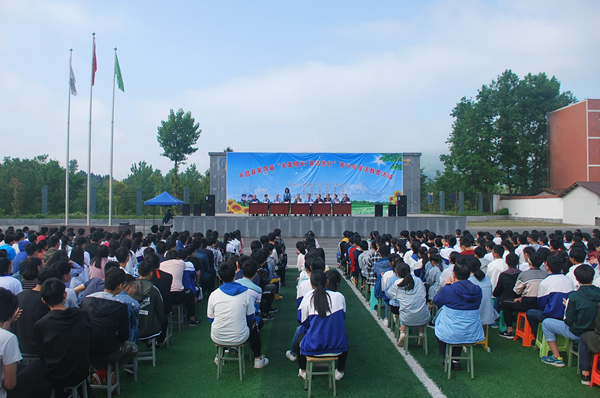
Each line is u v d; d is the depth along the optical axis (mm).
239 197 24656
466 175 37094
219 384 4305
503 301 5742
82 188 34062
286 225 21047
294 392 4105
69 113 18141
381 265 6656
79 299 4961
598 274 5656
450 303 4461
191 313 6438
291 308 7473
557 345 5250
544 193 35281
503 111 37406
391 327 6062
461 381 4344
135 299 4512
